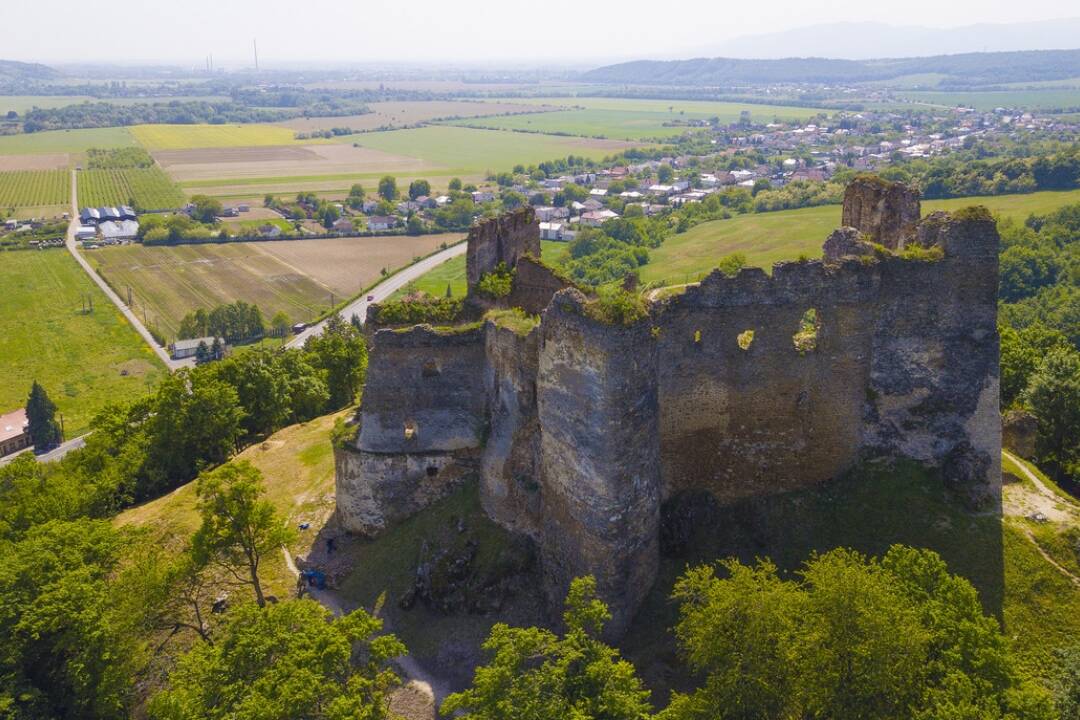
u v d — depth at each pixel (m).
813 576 31.91
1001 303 114.25
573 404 37.16
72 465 63.69
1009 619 38.12
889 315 43.06
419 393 48.16
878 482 43.53
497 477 44.81
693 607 34.03
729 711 30.53
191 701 31.38
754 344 42.22
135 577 41.38
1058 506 43.25
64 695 40.09
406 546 46.41
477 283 52.34
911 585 34.62
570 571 39.59
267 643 32.69
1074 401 52.53
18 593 40.31
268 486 57.47
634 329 35.50
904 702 30.25
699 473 43.81
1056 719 30.45
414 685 38.88
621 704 29.58
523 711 29.02
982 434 43.84
